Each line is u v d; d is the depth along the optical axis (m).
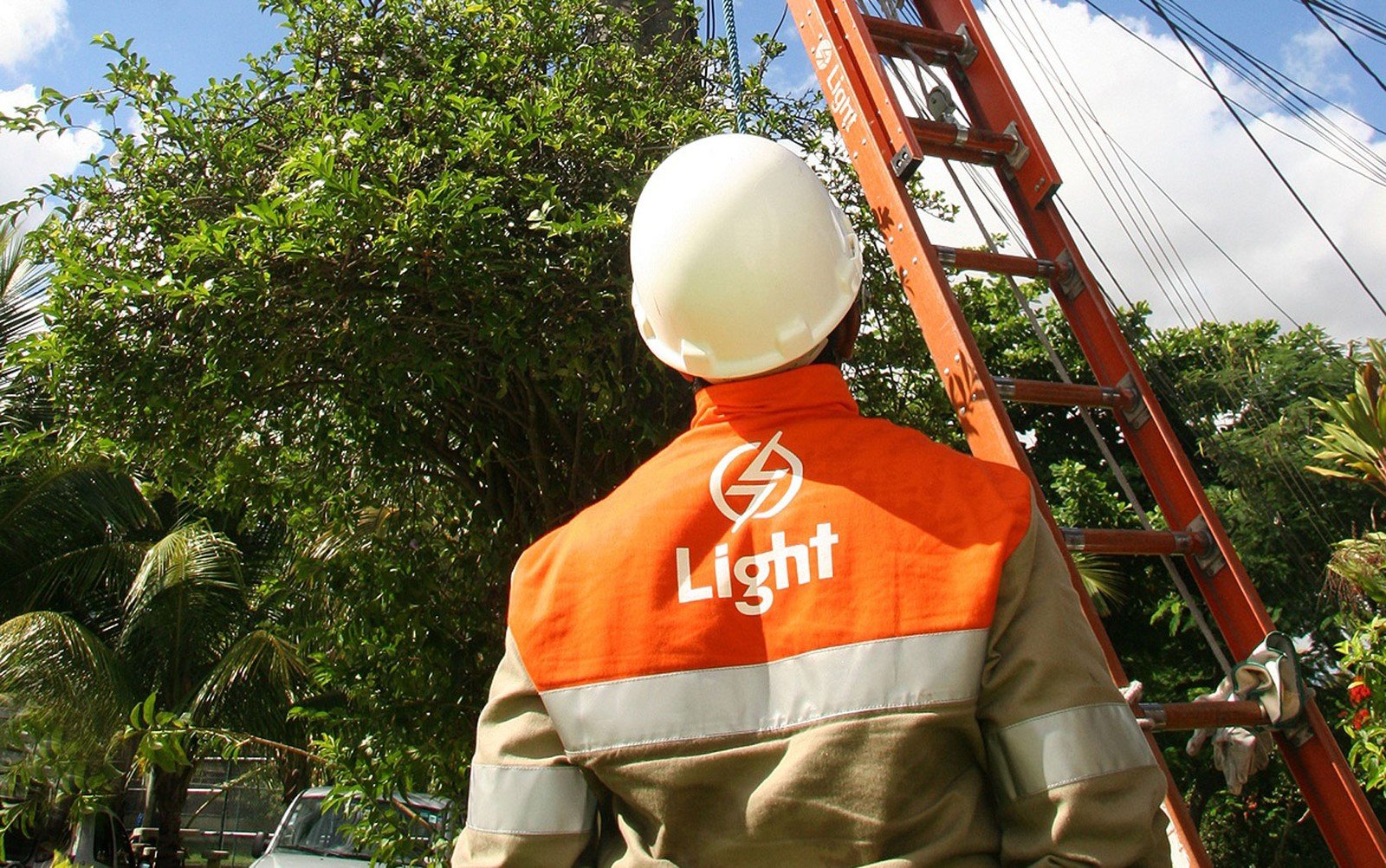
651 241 1.32
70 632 9.56
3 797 4.27
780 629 1.05
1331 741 2.28
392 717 3.70
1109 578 10.48
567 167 3.73
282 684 10.20
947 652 0.98
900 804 0.96
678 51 4.44
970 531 1.04
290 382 3.67
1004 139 3.17
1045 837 0.95
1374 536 6.49
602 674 1.08
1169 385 10.67
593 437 3.91
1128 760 0.98
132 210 3.71
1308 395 11.21
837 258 1.34
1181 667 11.97
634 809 1.08
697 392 1.31
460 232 3.32
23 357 3.56
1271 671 2.25
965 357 2.66
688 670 1.06
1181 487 2.76
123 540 11.60
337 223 3.18
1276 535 10.55
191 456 3.75
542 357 3.65
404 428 3.88
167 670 11.03
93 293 3.41
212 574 10.99
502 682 1.16
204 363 3.52
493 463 4.05
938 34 3.35
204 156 3.74
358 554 3.92
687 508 1.13
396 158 3.43
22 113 3.76
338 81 3.98
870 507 1.08
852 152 3.15
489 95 3.97
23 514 10.57
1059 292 3.09
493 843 1.09
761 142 1.38
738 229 1.27
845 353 1.41
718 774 1.02
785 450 1.16
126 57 3.86
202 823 18.59
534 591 1.16
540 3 4.07
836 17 3.26
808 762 0.98
